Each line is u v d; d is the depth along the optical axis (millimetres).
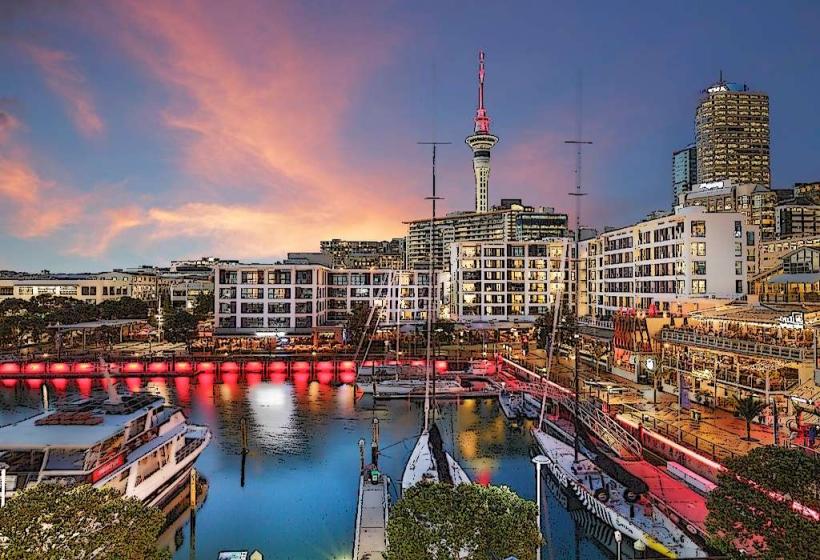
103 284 196375
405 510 24719
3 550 21078
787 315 60031
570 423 67438
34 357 110688
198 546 40562
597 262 137250
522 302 155875
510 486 51000
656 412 63469
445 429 69688
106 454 42750
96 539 22203
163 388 93812
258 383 98188
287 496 49156
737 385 61281
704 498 41469
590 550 39438
